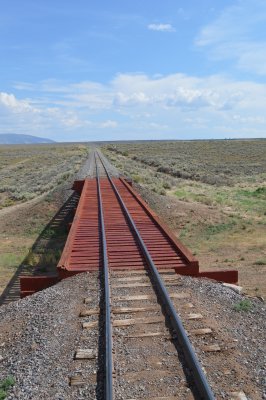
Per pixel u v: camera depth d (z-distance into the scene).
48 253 18.55
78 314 8.42
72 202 27.55
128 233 14.69
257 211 26.55
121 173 40.62
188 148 120.81
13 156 116.94
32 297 10.16
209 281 10.71
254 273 14.91
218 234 21.16
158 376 6.13
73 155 100.94
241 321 8.24
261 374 6.24
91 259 11.81
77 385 6.04
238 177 52.09
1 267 17.14
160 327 7.68
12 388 6.18
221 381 6.01
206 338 7.26
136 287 9.68
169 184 38.91
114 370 6.27
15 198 36.16
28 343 7.53
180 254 12.00
